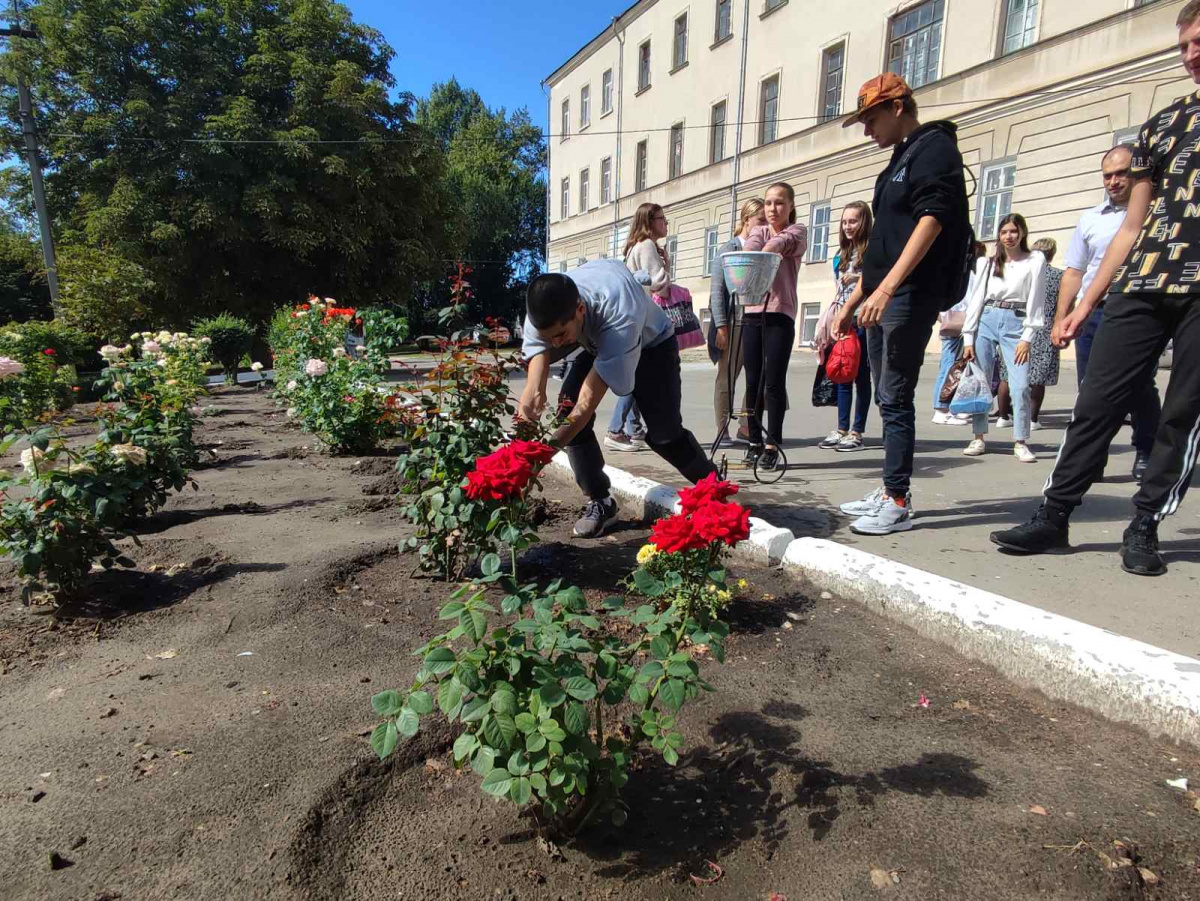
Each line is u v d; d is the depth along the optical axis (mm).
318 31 19047
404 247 19547
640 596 2664
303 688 2096
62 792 1664
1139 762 1716
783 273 4480
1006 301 5020
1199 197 2496
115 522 2951
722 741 1854
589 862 1471
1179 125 2609
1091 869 1392
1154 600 2473
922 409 7883
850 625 2473
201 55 17984
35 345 10102
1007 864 1423
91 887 1395
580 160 33812
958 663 2209
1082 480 2871
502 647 1399
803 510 3795
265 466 5617
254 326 18844
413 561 3152
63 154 17953
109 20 17641
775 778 1701
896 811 1578
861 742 1824
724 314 4816
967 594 2314
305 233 17297
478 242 41594
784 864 1458
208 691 2098
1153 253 2596
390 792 1673
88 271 15055
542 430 2764
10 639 2506
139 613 2688
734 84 23469
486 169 45156
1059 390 9398
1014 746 1797
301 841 1499
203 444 6809
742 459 5055
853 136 19312
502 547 3078
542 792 1303
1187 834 1481
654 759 1796
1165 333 2682
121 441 3631
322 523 3828
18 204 20375
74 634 2529
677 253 27375
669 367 3201
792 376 13055
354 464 5531
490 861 1470
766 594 2734
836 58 19969
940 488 4176
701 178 25469
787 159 21688
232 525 3832
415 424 2906
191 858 1459
